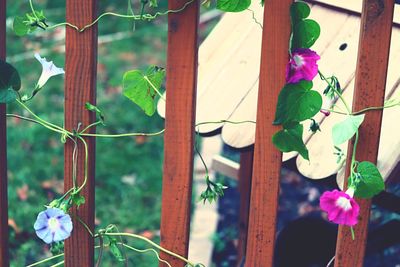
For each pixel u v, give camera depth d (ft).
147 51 22.65
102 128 17.79
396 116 7.38
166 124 6.64
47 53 21.94
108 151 16.88
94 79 6.72
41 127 17.76
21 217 14.11
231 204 15.17
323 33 8.79
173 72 6.52
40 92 19.61
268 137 6.50
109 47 22.84
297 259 9.50
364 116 6.30
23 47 22.39
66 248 7.07
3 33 6.81
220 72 9.30
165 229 6.88
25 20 6.72
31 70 20.92
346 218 6.09
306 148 6.79
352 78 7.97
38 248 13.24
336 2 8.98
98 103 19.03
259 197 6.64
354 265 6.64
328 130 7.55
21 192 14.97
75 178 6.86
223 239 13.93
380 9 6.07
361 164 6.17
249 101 8.48
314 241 9.53
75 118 6.75
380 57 6.16
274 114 6.44
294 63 6.20
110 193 15.33
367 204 6.47
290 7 6.13
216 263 13.29
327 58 8.42
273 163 6.54
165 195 6.81
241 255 11.34
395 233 9.52
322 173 7.20
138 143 17.25
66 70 6.66
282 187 16.26
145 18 6.56
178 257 6.91
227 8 6.58
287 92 6.20
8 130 17.61
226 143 8.00
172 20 6.42
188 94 6.55
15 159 16.33
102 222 14.28
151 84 6.81
